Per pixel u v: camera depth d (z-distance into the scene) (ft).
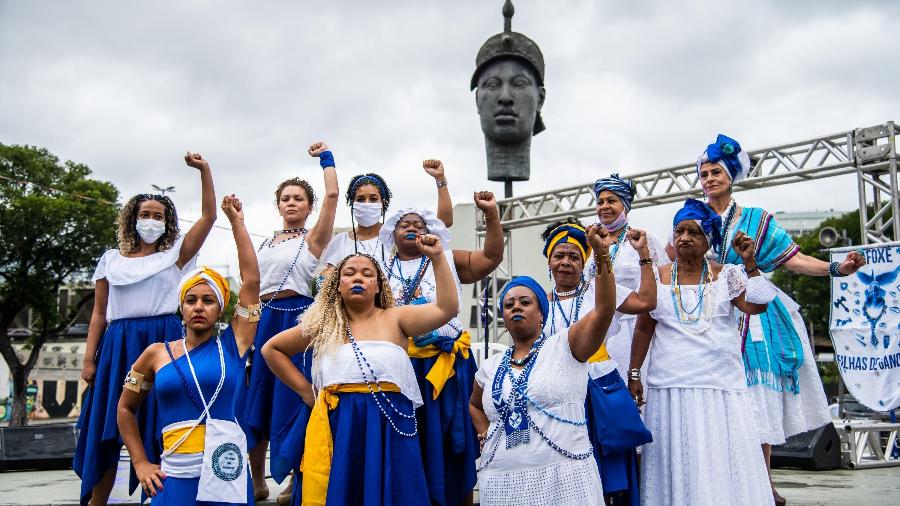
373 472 12.28
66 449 28.66
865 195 39.06
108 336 16.26
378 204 17.06
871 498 18.26
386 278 13.80
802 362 17.33
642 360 14.93
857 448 26.14
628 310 14.26
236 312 13.74
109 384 15.87
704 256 14.88
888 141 37.88
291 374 13.51
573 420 12.69
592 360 14.06
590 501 12.37
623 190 17.26
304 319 13.51
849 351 27.81
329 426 12.66
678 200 46.57
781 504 16.99
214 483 12.59
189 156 16.51
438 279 12.82
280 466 13.46
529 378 12.88
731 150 17.71
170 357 13.26
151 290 16.25
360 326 13.24
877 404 26.71
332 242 17.42
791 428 17.24
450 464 14.90
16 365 87.51
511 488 12.70
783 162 42.04
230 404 13.05
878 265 27.50
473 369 15.83
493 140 52.03
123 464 24.98
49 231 83.41
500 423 12.97
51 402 132.87
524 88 51.37
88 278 90.48
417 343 14.70
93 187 89.15
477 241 56.13
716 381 13.88
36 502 18.85
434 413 14.48
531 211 55.93
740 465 13.58
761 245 17.24
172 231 17.15
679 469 13.67
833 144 40.09
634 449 14.02
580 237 15.06
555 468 12.51
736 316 16.83
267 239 18.22
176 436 12.82
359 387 12.73
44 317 88.74
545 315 13.51
